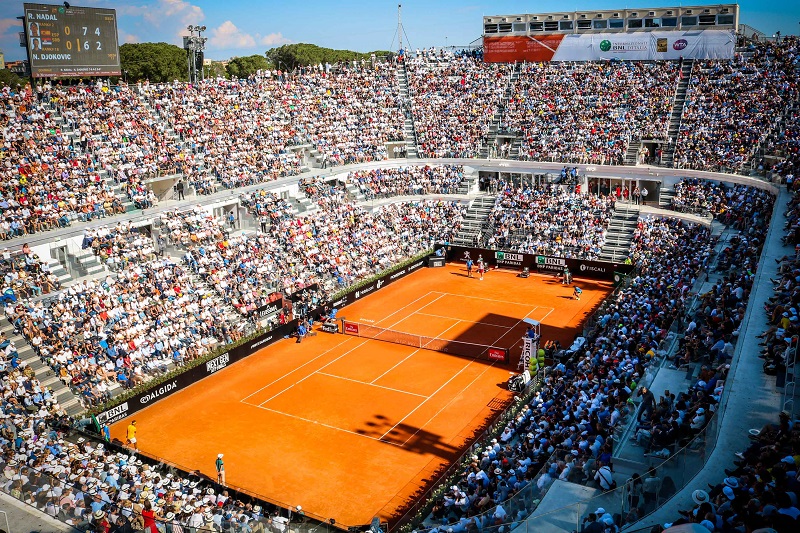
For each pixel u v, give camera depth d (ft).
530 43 347.77
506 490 110.63
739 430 91.66
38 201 214.69
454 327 219.61
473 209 308.40
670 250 237.25
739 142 267.59
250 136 290.56
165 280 209.05
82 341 176.86
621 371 140.56
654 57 323.78
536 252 277.44
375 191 306.96
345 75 356.18
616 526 81.51
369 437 153.99
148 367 180.45
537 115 323.57
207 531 99.35
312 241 256.32
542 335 209.67
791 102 269.44
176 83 293.84
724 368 112.78
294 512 118.62
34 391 155.74
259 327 212.23
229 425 161.58
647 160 288.10
